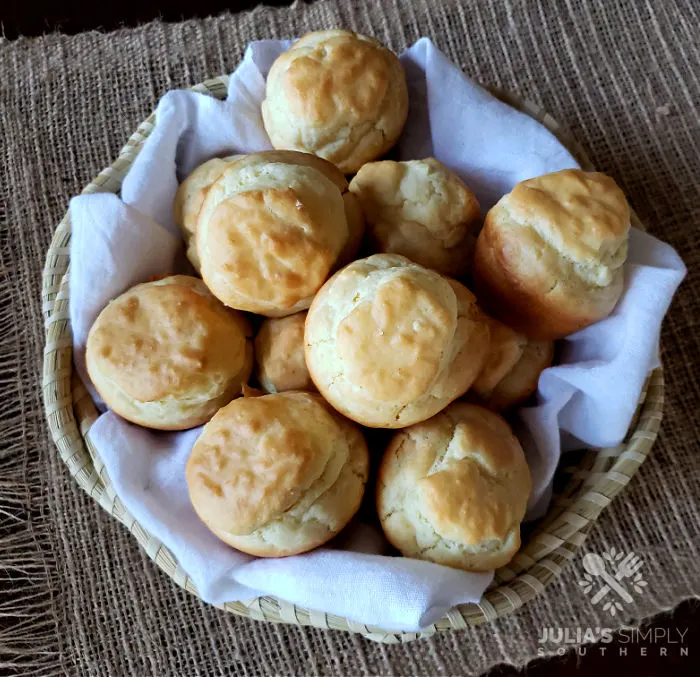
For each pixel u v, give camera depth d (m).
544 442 0.35
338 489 0.32
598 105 0.47
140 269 0.38
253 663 0.41
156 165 0.39
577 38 0.48
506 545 0.32
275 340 0.36
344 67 0.37
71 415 0.36
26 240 0.47
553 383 0.35
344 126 0.37
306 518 0.32
